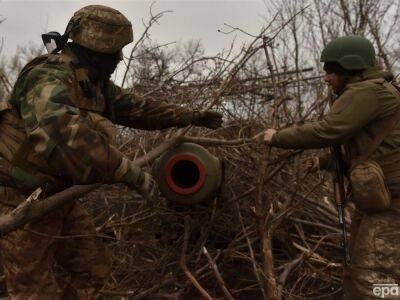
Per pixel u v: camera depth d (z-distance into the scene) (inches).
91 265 96.7
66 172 74.3
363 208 95.1
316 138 98.7
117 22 85.4
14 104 82.1
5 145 82.5
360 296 95.4
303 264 133.6
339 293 129.8
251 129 140.2
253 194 125.9
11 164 82.3
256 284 127.6
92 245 96.8
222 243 138.3
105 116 94.6
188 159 110.3
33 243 84.9
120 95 104.2
